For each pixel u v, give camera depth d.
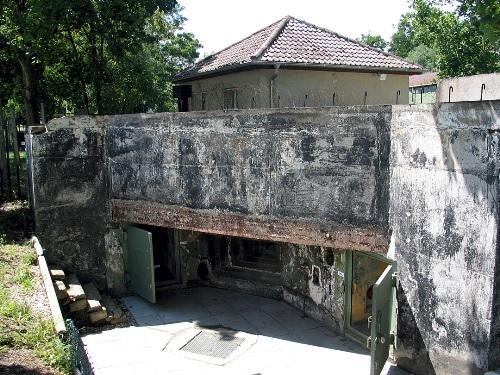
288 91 13.34
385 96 15.10
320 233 8.10
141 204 10.30
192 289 11.70
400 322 7.46
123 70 19.48
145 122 9.92
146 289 10.56
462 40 17.77
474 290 6.22
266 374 7.70
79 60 18.91
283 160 8.28
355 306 8.99
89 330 9.30
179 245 11.64
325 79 13.87
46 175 10.20
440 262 6.66
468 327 6.36
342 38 15.27
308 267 9.96
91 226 10.73
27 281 8.21
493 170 5.79
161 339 8.97
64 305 9.05
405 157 6.96
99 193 10.71
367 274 9.00
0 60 17.77
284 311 10.30
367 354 8.32
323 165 7.88
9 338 6.30
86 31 18.08
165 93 24.25
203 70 15.02
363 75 14.52
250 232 8.88
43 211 10.25
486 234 5.98
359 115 7.38
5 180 15.08
